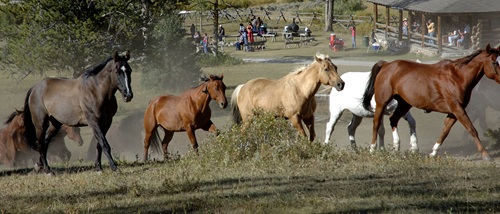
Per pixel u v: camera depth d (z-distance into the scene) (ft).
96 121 50.37
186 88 126.62
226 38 231.50
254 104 56.34
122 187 41.52
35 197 40.34
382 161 47.57
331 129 59.98
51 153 67.77
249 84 57.41
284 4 291.79
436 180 39.42
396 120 53.88
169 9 126.52
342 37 223.71
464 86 48.78
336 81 52.29
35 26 103.76
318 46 204.95
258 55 189.57
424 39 167.73
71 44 103.09
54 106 51.29
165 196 38.47
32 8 104.06
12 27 105.81
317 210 32.86
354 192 36.52
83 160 68.03
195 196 37.58
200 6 201.67
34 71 107.24
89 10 105.50
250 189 38.73
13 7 105.70
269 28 245.65
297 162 47.88
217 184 41.22
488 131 56.59
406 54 171.53
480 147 48.29
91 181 45.34
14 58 105.29
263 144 50.19
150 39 114.52
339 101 58.75
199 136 82.64
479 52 48.29
